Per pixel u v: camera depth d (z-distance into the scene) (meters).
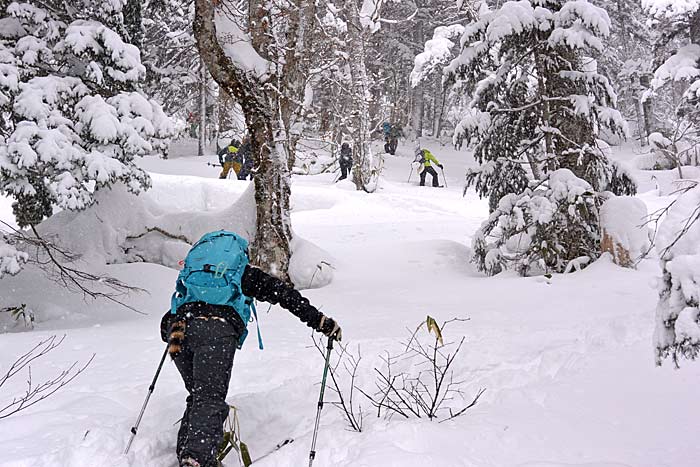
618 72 31.38
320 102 27.56
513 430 3.74
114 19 11.50
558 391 4.43
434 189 24.39
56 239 11.34
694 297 3.05
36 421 3.81
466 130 12.10
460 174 30.31
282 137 10.57
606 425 3.82
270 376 4.96
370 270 11.53
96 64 10.13
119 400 4.37
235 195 19.88
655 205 16.05
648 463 3.31
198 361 3.47
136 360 5.49
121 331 7.12
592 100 11.73
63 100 10.12
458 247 12.85
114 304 9.94
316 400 4.56
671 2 20.91
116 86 10.80
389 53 39.38
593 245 10.88
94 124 9.80
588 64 11.48
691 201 3.44
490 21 11.29
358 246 13.27
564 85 11.16
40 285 10.29
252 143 10.60
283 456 3.56
